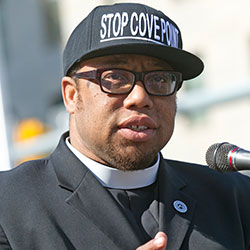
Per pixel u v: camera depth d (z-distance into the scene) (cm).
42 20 4566
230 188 690
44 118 4494
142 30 617
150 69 617
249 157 592
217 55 3572
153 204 630
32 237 582
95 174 630
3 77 1212
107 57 608
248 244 664
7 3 4562
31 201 603
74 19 4081
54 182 624
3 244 582
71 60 634
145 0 3625
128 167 613
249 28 3462
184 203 646
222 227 648
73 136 651
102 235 588
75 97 641
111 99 602
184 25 3697
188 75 663
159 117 614
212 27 3594
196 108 1061
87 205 604
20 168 643
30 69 4606
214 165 614
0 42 1323
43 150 1196
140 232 605
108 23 618
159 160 667
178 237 613
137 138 600
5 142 1134
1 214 595
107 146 608
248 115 3269
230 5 3544
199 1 3612
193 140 3534
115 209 604
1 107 1165
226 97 1059
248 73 3528
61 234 584
